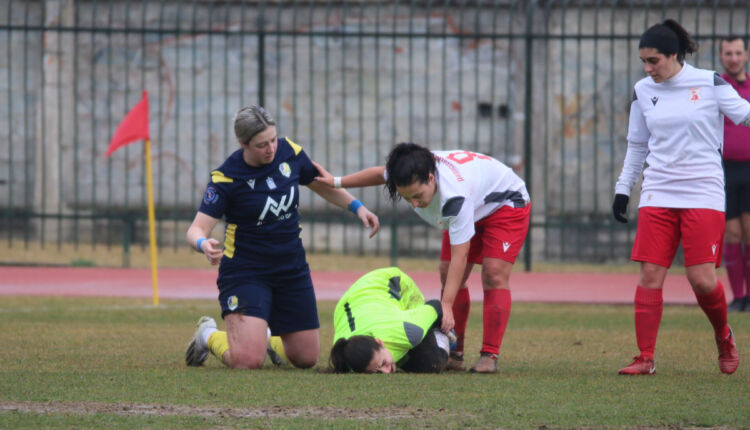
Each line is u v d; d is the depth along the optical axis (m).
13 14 57.84
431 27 57.25
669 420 14.13
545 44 51.91
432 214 19.53
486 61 57.09
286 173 20.22
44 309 34.16
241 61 51.88
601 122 56.69
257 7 57.84
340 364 19.14
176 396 16.16
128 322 30.41
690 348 24.22
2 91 58.06
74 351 23.28
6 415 14.48
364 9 57.50
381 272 20.88
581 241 56.03
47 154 58.03
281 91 58.09
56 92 57.81
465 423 13.92
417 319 19.39
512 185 20.14
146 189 58.59
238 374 18.89
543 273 47.97
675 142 18.95
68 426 13.68
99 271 47.69
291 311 20.69
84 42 58.22
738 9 54.59
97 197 58.88
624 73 56.34
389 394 16.33
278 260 20.31
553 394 16.38
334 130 58.03
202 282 43.78
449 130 57.44
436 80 57.34
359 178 20.81
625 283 44.28
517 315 33.72
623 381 18.00
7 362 21.02
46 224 58.28
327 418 14.30
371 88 57.72
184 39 58.22
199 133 58.47
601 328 29.70
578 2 56.12
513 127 56.94
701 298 19.03
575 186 56.84
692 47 19.20
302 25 57.84
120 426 13.70
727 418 14.25
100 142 58.62
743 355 22.59
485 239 19.97
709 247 18.78
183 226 58.47
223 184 19.86
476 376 18.81
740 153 32.84
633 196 55.84
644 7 55.72
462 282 20.83
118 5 58.12
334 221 53.03
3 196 58.72
